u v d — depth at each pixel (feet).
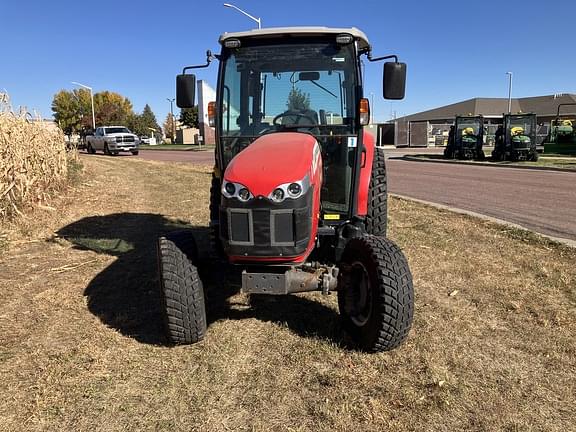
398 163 83.20
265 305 15.74
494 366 11.88
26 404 10.54
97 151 112.47
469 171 64.90
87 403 10.57
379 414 10.05
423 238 23.86
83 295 16.96
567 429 9.61
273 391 10.94
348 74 15.17
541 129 140.05
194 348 12.94
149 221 29.40
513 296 16.24
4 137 28.86
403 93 15.08
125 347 13.06
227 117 15.67
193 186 45.06
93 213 31.73
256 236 11.69
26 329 14.25
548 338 13.29
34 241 24.29
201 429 9.72
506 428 9.64
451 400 10.50
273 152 12.46
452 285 17.37
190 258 12.99
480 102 229.25
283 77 15.39
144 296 16.84
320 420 9.92
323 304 15.80
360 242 12.75
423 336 13.37
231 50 15.55
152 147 162.20
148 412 10.26
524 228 26.00
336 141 15.10
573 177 54.90
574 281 17.53
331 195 15.11
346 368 11.80
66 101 197.47
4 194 27.91
